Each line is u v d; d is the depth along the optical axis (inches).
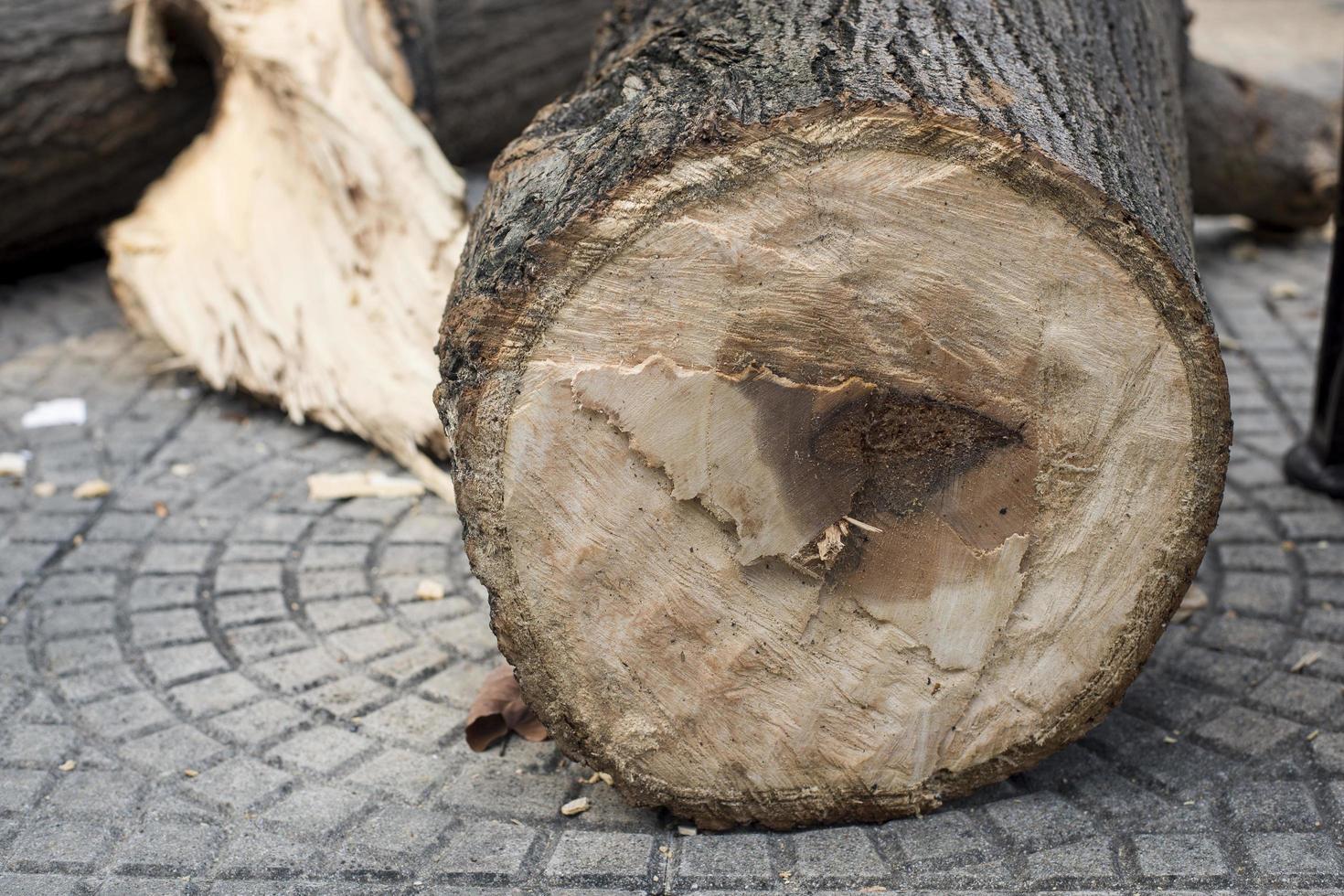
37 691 122.3
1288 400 182.5
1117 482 94.0
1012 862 97.4
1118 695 100.0
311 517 155.9
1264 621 130.5
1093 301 89.6
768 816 101.9
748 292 89.0
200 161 214.7
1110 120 101.8
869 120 85.6
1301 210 232.7
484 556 95.8
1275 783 105.2
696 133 86.2
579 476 93.3
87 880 97.7
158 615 135.3
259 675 125.4
